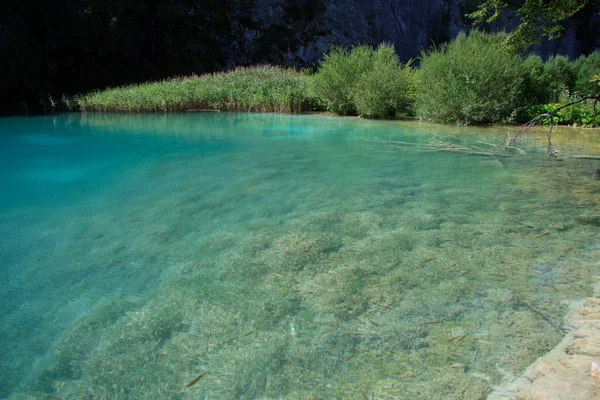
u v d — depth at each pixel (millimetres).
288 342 1858
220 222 3289
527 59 11656
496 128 9172
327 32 32875
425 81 10609
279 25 30438
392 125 9703
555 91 11305
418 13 37781
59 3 18531
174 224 3248
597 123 9133
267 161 5555
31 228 3156
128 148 6516
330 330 1939
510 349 1797
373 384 1605
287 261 2607
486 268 2518
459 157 5848
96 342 1866
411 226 3184
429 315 2051
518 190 4160
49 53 18688
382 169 5109
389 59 12469
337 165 5320
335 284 2338
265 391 1582
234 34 28484
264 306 2131
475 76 9758
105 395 1575
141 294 2244
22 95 17359
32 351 1811
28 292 2260
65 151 6238
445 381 1611
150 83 17234
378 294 2236
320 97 12727
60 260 2627
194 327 1967
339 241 2908
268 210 3568
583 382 1571
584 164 5383
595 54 11648
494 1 8016
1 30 18609
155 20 22312
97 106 13172
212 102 13484
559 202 3764
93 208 3625
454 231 3086
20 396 1567
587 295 2215
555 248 2789
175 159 5680
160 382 1635
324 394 1560
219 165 5305
